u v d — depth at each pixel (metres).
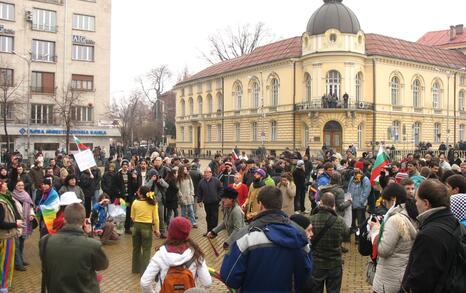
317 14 51.88
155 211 10.26
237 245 4.48
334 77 50.56
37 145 53.25
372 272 6.37
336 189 11.98
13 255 8.84
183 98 77.75
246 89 61.41
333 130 50.28
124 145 66.06
